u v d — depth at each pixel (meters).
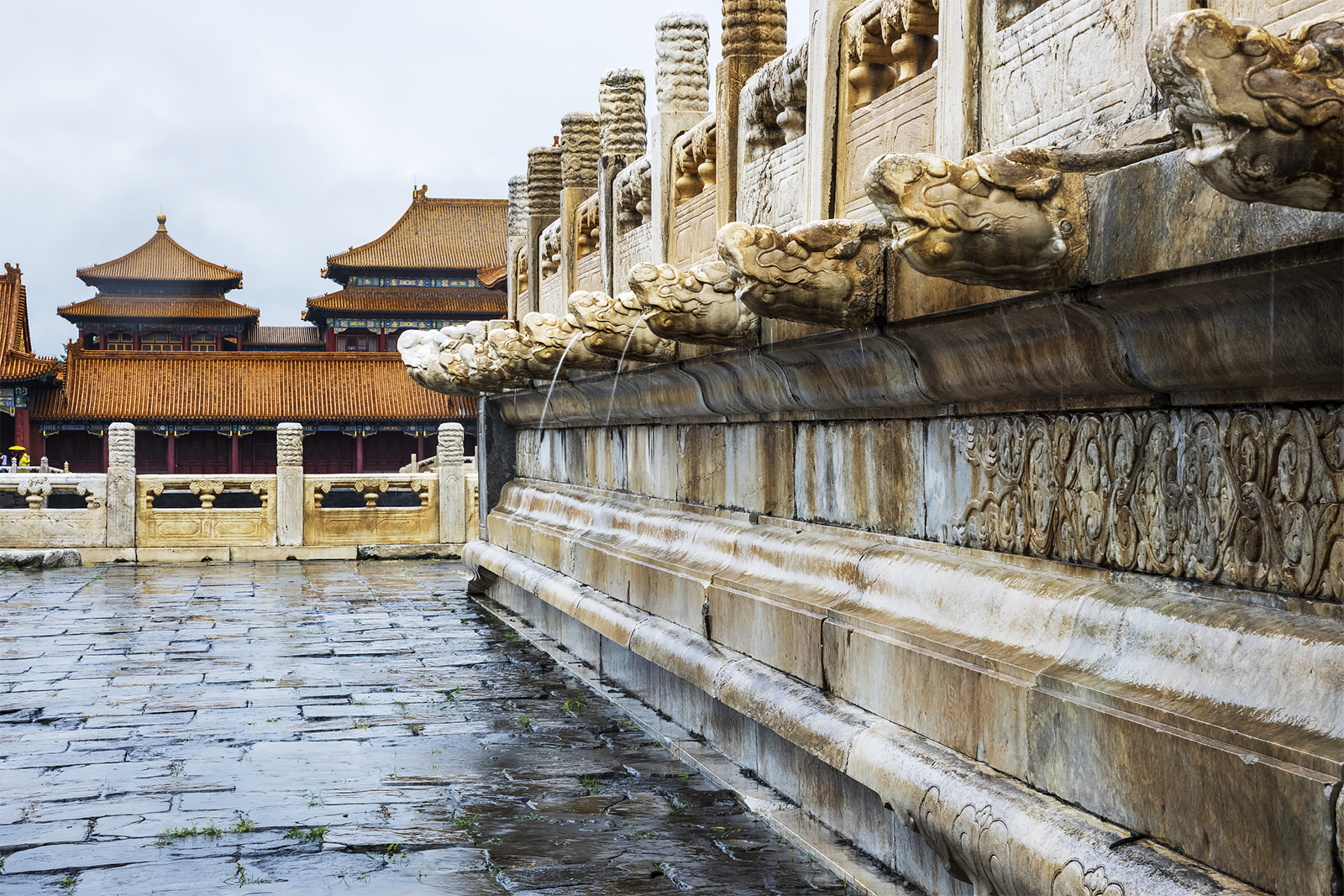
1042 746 4.02
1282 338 3.16
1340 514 3.15
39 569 18.02
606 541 9.59
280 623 12.70
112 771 6.94
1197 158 2.53
